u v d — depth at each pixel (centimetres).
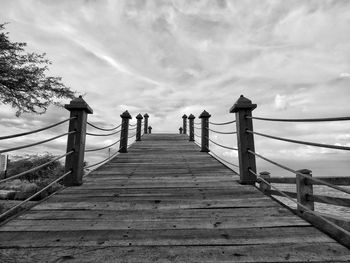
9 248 207
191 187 393
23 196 751
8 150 225
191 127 1128
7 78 921
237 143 431
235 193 356
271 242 213
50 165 1148
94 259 190
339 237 213
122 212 288
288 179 466
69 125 414
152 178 459
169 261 187
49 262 186
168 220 264
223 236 226
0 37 862
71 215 279
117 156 729
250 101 414
